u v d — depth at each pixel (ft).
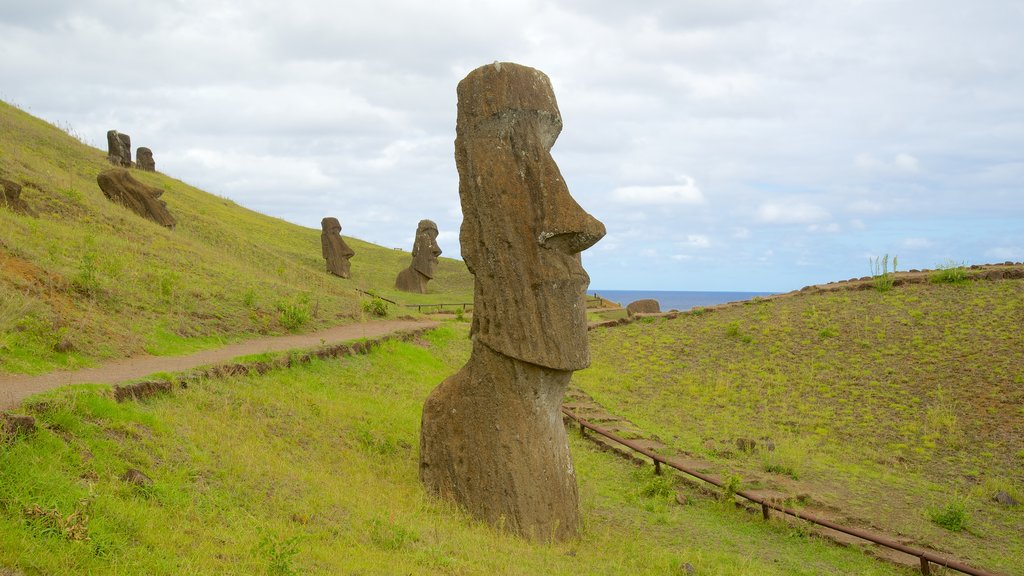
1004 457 50.01
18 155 90.48
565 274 32.86
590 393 66.33
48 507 19.58
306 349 51.96
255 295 67.21
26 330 38.09
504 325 33.01
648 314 93.04
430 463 35.14
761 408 62.34
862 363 68.39
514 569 26.43
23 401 25.70
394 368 59.21
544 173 32.94
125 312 49.34
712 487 43.96
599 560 30.58
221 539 22.17
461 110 34.50
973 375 62.28
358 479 33.47
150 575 18.76
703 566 31.53
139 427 28.14
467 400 34.47
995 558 36.24
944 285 83.41
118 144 158.51
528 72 33.96
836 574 33.32
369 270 157.58
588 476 45.29
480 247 33.78
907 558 35.45
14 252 49.98
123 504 21.66
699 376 71.05
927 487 46.06
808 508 41.78
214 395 36.96
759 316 84.84
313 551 23.15
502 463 32.89
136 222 80.23
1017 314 71.87
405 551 25.94
